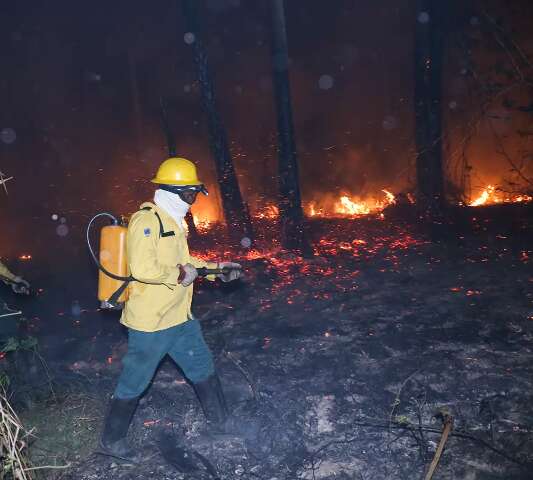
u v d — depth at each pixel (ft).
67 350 17.74
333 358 15.85
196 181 11.50
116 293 11.21
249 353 16.70
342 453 11.62
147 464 11.60
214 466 11.48
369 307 19.65
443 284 21.56
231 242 30.55
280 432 12.43
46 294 24.11
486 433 12.03
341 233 31.60
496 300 19.35
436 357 15.42
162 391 14.57
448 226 30.32
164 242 11.12
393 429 12.28
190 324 12.32
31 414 13.07
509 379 14.01
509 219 30.60
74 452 11.98
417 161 31.32
